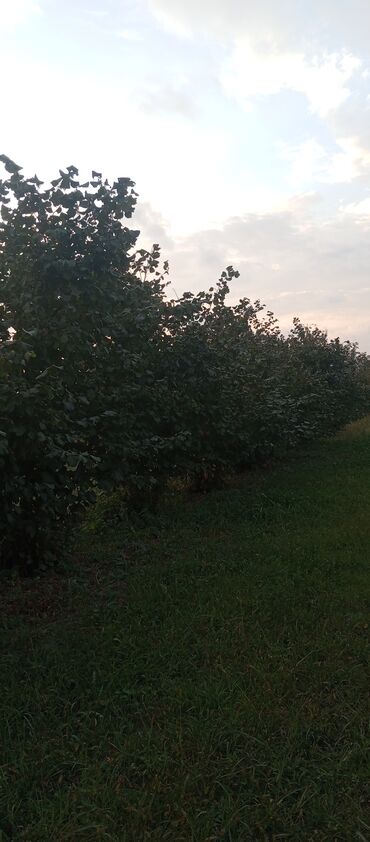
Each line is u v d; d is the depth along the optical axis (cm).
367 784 239
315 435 1264
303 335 1589
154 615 405
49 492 442
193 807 230
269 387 986
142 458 648
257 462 1005
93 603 433
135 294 602
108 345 569
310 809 228
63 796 235
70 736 278
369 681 314
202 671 329
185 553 546
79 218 503
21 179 497
